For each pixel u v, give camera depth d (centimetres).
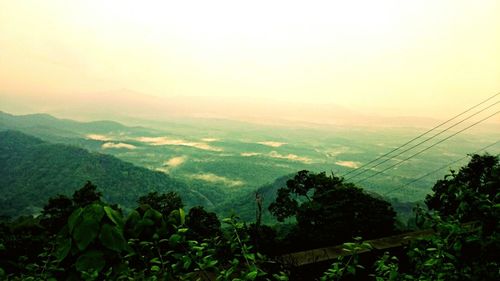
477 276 236
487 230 254
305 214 1530
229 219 279
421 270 271
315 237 1292
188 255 252
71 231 233
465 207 279
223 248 288
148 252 260
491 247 245
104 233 231
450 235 259
